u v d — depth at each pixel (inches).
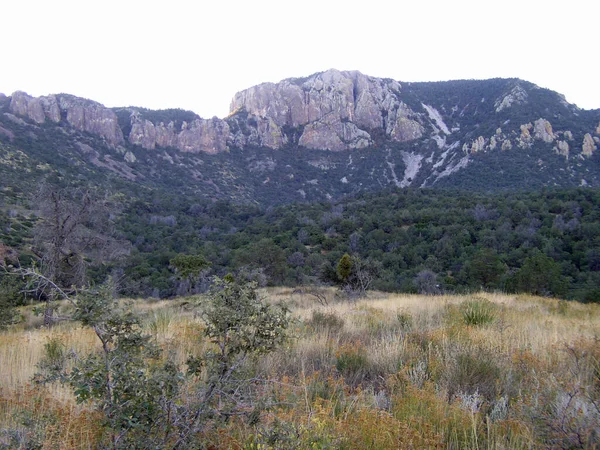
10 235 1141.1
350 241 1921.8
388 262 1621.6
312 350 223.0
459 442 122.9
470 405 141.9
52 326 367.9
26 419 111.3
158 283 1211.9
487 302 364.2
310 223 2228.1
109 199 643.5
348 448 113.7
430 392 147.9
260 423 117.3
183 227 2277.3
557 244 1521.9
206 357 136.1
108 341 116.0
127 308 120.3
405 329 284.2
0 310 470.3
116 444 95.3
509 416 132.5
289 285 1254.9
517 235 1662.2
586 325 292.7
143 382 100.7
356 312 379.2
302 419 117.0
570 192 2153.1
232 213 2866.6
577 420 117.8
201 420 104.1
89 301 111.7
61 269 522.0
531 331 251.6
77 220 538.6
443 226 1939.0
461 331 240.5
